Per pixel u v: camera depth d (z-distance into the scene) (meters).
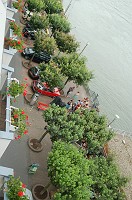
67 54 45.41
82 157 23.39
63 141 25.23
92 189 23.83
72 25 66.50
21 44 29.41
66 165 21.77
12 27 30.92
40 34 39.19
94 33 68.44
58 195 20.53
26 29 44.72
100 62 58.19
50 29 51.62
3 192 19.39
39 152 29.53
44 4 49.72
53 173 22.12
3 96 24.31
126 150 38.31
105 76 54.88
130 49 69.94
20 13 49.62
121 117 47.41
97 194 24.17
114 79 55.41
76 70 36.25
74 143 30.02
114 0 96.06
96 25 73.06
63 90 40.78
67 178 21.02
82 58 38.75
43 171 27.94
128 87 55.44
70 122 26.56
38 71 37.91
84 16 74.56
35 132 31.42
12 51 28.89
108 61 60.03
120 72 58.62
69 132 25.86
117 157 36.62
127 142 39.69
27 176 26.58
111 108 48.19
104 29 73.31
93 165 24.25
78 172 21.75
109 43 67.69
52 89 36.50
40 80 34.94
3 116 22.80
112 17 83.00
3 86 25.91
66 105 36.06
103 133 28.22
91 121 28.47
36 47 38.59
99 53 61.03
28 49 40.50
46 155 29.67
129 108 50.19
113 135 29.47
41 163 28.58
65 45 43.28
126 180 25.56
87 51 59.34
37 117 33.41
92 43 63.28
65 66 36.59
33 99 33.59
